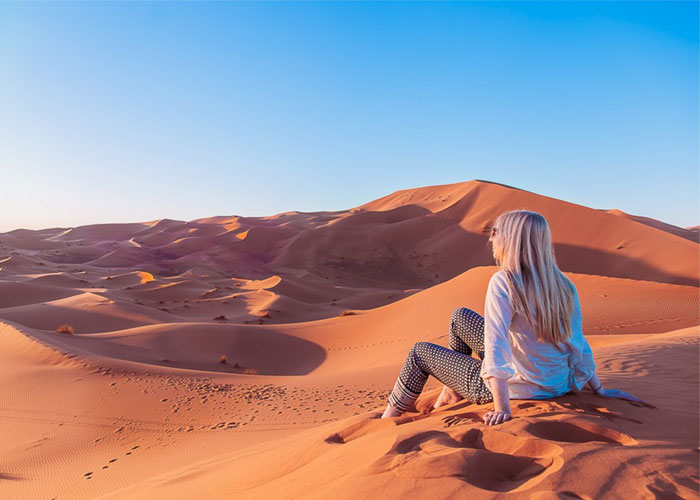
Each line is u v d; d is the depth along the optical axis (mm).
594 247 80188
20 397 15688
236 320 47031
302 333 34125
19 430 13211
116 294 58781
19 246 132750
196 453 10289
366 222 136875
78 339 26578
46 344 21219
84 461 10953
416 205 148500
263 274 105438
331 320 37469
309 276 102812
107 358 20016
